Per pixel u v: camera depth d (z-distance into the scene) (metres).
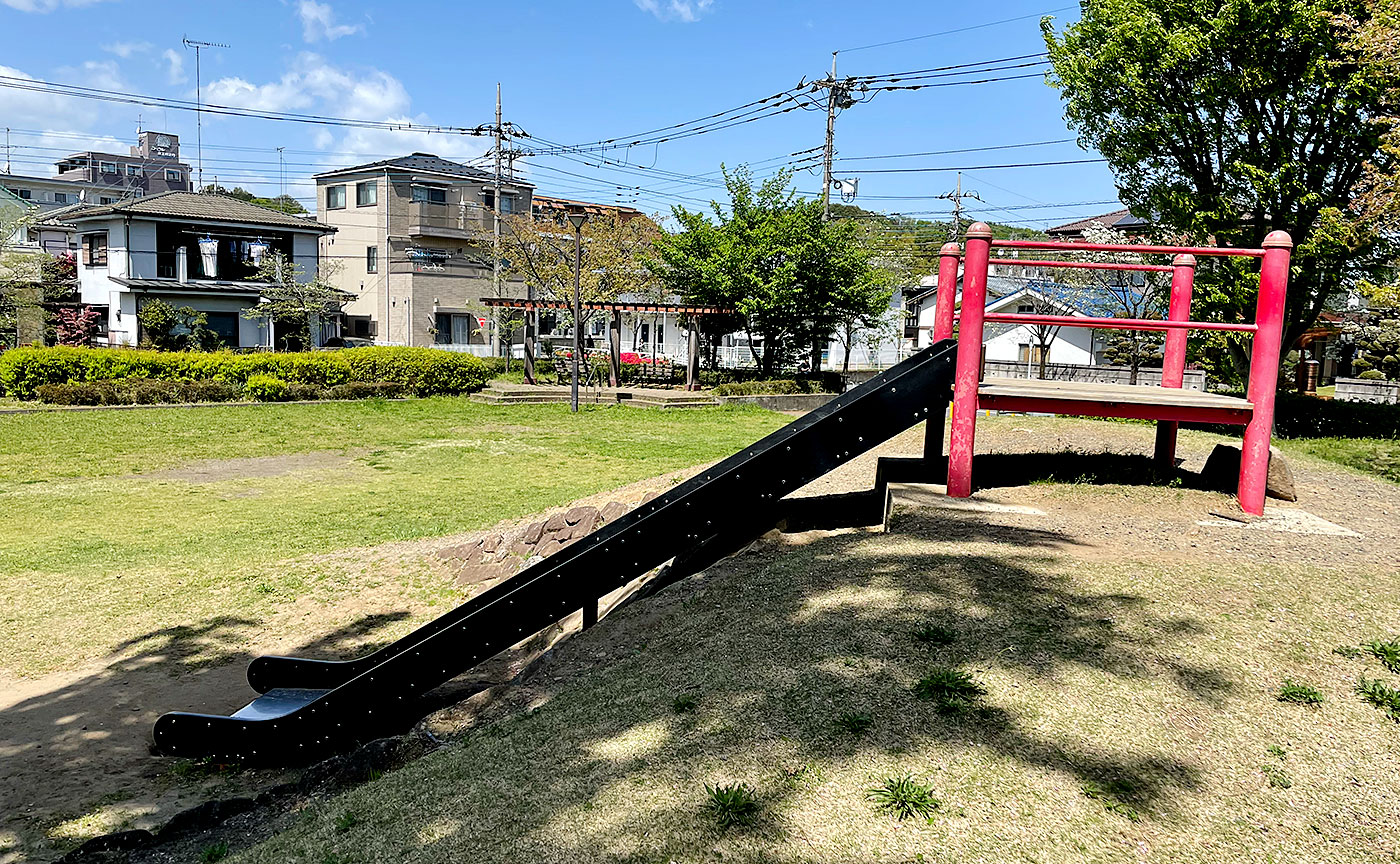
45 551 8.45
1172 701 3.14
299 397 20.77
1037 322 5.49
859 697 3.21
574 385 20.84
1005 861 2.41
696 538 4.60
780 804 2.68
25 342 26.64
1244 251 5.36
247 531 9.27
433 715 4.02
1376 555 4.69
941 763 2.82
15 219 29.00
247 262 30.53
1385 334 23.89
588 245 32.84
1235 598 3.98
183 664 5.86
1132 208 14.62
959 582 4.16
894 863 2.42
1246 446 5.57
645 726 3.24
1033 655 3.44
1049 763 2.80
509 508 10.32
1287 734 2.96
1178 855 2.43
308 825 3.02
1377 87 11.41
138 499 10.87
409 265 36.59
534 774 3.03
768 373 25.75
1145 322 5.42
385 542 8.80
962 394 5.54
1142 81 13.12
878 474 6.56
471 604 4.36
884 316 37.31
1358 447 10.88
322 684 5.16
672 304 24.97
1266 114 12.80
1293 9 11.65
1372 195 11.24
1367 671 3.33
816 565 4.66
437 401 21.81
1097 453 7.41
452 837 2.73
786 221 24.23
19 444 14.10
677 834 2.59
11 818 3.93
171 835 3.44
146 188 63.28
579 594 4.39
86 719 5.03
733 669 3.57
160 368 20.36
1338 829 2.53
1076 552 4.61
